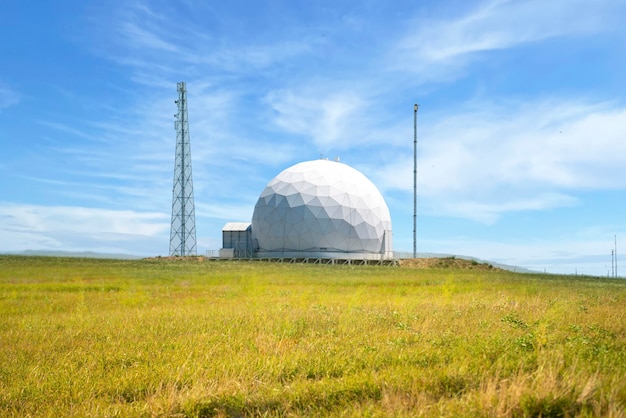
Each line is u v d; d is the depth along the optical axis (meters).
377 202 74.94
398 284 30.64
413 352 9.16
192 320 13.41
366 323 12.76
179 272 39.94
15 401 6.91
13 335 11.58
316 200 70.12
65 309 17.48
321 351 9.27
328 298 20.25
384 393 6.79
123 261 53.12
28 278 32.25
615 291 26.67
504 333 11.23
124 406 6.56
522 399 6.44
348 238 70.00
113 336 11.26
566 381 7.09
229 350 9.50
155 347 9.96
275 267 49.50
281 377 7.80
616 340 10.79
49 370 8.30
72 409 6.47
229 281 31.11
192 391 6.91
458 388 7.32
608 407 6.32
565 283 34.06
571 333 11.41
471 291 25.09
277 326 12.03
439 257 66.38
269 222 71.25
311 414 6.34
